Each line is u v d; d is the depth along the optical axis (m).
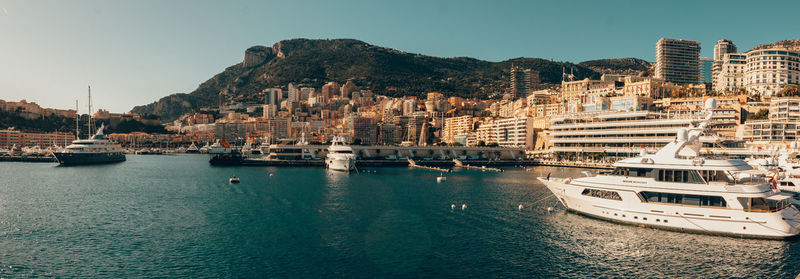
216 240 58.03
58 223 68.00
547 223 64.88
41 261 49.38
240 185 117.69
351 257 50.97
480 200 89.19
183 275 45.19
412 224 66.44
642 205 58.69
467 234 60.34
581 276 44.53
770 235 51.84
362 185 118.31
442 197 93.94
